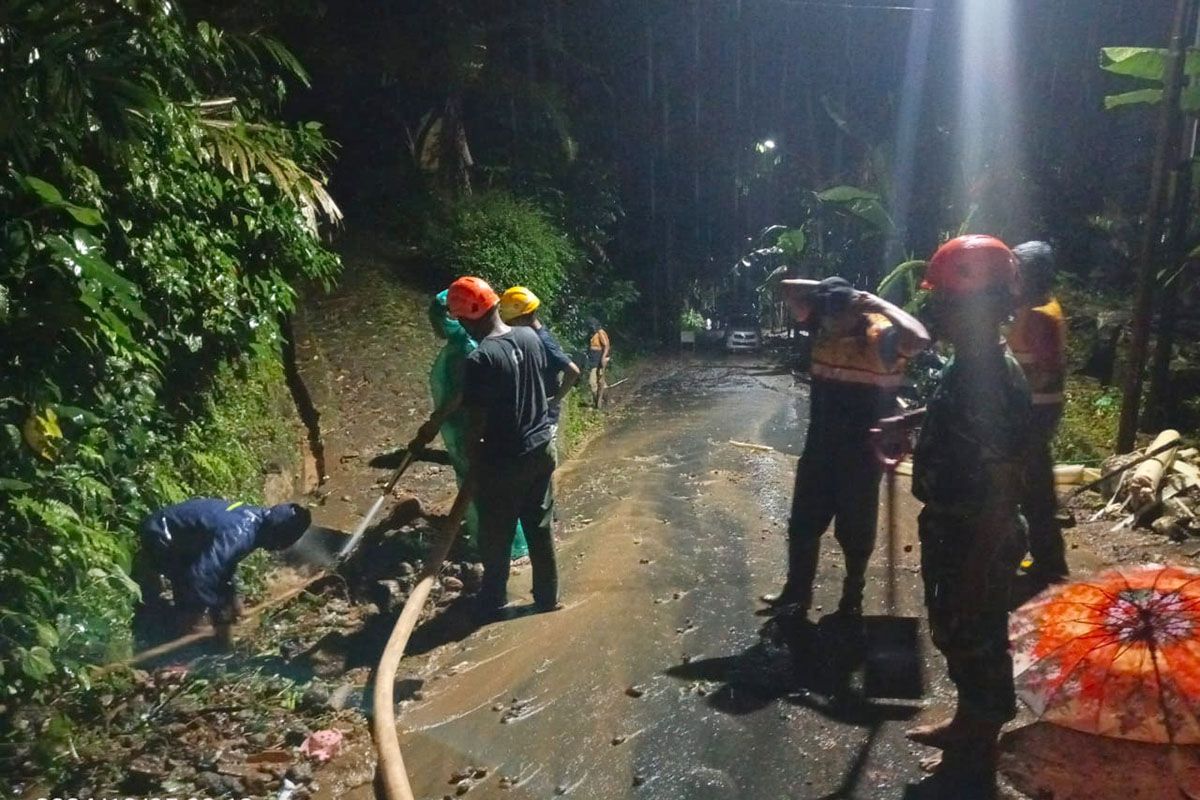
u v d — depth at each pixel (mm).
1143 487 6488
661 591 5539
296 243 7133
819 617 4980
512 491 5215
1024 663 4102
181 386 6246
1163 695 3752
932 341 4609
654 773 3641
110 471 4973
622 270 28203
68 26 4344
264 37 7750
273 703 4398
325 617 5605
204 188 6227
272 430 7691
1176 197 8555
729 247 32031
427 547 6473
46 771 3705
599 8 24641
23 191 4324
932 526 3357
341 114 17609
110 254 5320
